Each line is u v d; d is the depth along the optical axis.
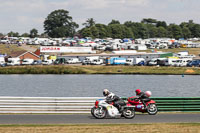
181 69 121.25
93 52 168.38
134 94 63.56
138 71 118.44
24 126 22.27
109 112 25.84
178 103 30.16
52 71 118.62
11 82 89.81
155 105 28.03
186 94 64.75
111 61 137.88
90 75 112.62
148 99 27.86
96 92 68.06
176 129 21.72
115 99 26.17
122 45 192.25
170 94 64.25
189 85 82.00
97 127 22.03
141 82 88.94
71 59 144.25
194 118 26.42
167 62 132.12
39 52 156.38
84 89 73.69
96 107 26.17
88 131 20.86
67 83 86.31
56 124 23.20
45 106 29.14
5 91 69.88
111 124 23.22
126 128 21.78
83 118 26.27
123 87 76.94
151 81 91.94
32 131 20.70
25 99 29.39
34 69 119.62
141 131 21.02
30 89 73.62
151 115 27.95
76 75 112.69
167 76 108.81
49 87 77.81
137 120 25.31
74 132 20.56
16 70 120.00
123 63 139.00
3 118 26.03
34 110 29.08
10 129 21.19
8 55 152.88
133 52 164.00
